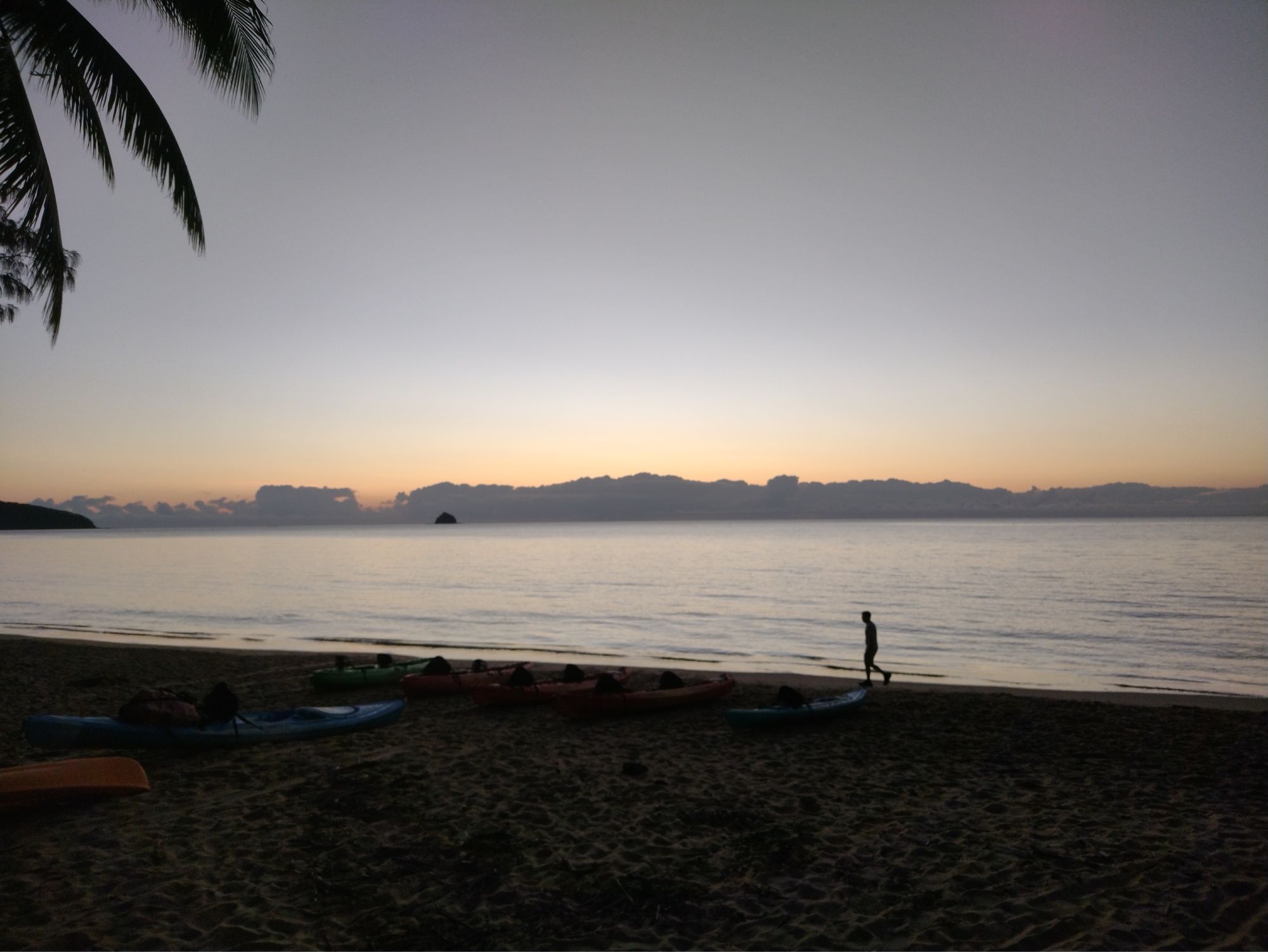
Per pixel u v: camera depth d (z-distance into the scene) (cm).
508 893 568
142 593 4053
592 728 1145
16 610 3219
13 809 711
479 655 2117
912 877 600
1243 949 483
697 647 2283
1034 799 803
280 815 727
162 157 923
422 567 6347
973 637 2423
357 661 1786
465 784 840
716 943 498
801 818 743
